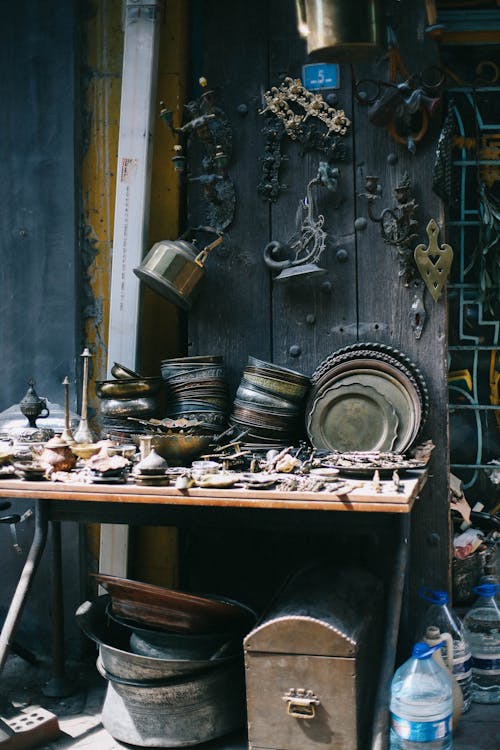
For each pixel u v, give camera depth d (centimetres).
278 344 378
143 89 378
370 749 293
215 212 379
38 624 398
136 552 397
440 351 365
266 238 377
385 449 356
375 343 366
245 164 377
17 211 392
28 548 397
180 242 367
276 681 299
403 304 367
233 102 377
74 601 394
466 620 361
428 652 306
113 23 389
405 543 318
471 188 399
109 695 335
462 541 388
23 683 376
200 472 311
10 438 353
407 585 367
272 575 389
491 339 401
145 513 332
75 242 388
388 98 355
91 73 391
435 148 363
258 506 294
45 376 393
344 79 368
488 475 404
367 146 368
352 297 371
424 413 361
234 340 382
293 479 301
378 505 285
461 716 342
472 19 390
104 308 394
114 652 321
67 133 386
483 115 397
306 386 362
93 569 399
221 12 377
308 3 317
